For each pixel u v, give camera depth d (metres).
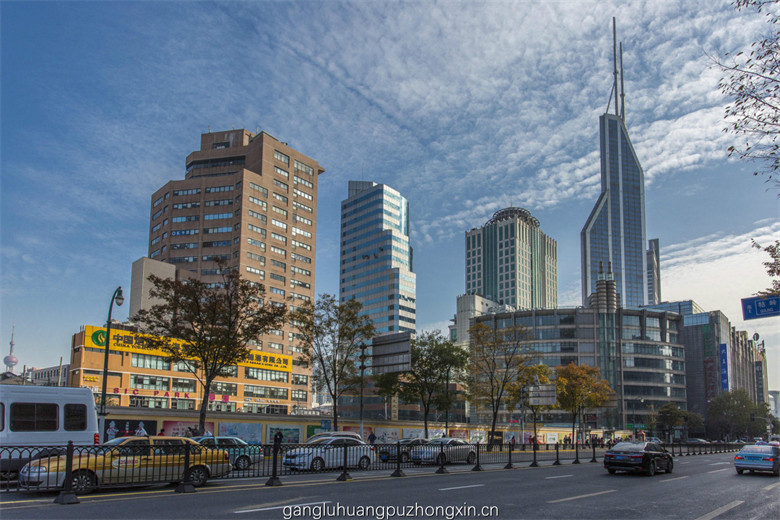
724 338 155.25
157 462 16.88
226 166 114.31
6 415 19.64
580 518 12.27
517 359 56.91
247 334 34.28
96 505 12.88
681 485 20.62
